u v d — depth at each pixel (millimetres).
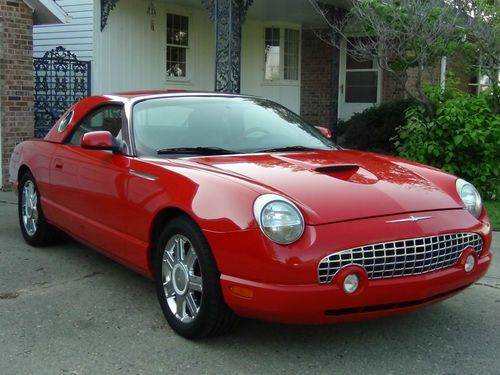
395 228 3297
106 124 4859
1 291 4633
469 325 4004
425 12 8711
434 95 9039
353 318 3266
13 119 9398
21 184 6094
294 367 3359
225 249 3293
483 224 3742
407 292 3287
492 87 9750
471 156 8703
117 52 12453
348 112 16062
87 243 4922
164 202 3734
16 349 3582
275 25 15523
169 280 3832
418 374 3289
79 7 12086
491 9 9328
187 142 4375
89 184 4680
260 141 4543
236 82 11062
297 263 3107
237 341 3688
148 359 3453
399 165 4164
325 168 3791
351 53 12195
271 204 3223
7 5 9148
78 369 3326
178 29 13844
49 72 11195
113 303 4375
